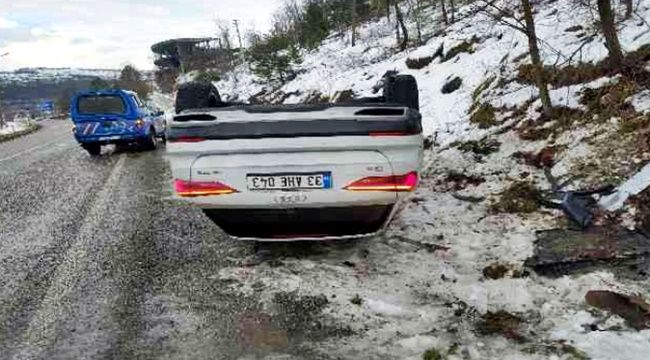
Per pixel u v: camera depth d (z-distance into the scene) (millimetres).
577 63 7324
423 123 9719
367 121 3623
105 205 6867
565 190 5070
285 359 2959
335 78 22594
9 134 29500
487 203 5332
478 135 7512
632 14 7906
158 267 4418
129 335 3301
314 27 43094
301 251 4500
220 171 3740
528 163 6023
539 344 2961
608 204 4551
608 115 5930
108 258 4711
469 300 3506
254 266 4273
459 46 13258
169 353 3078
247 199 3762
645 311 3168
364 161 3674
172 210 6352
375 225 4012
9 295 3992
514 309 3361
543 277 3734
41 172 10594
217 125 3682
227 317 3469
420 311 3402
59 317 3586
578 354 2830
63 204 7125
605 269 3750
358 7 40250
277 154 3693
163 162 10914
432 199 5730
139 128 13117
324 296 3674
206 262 4457
